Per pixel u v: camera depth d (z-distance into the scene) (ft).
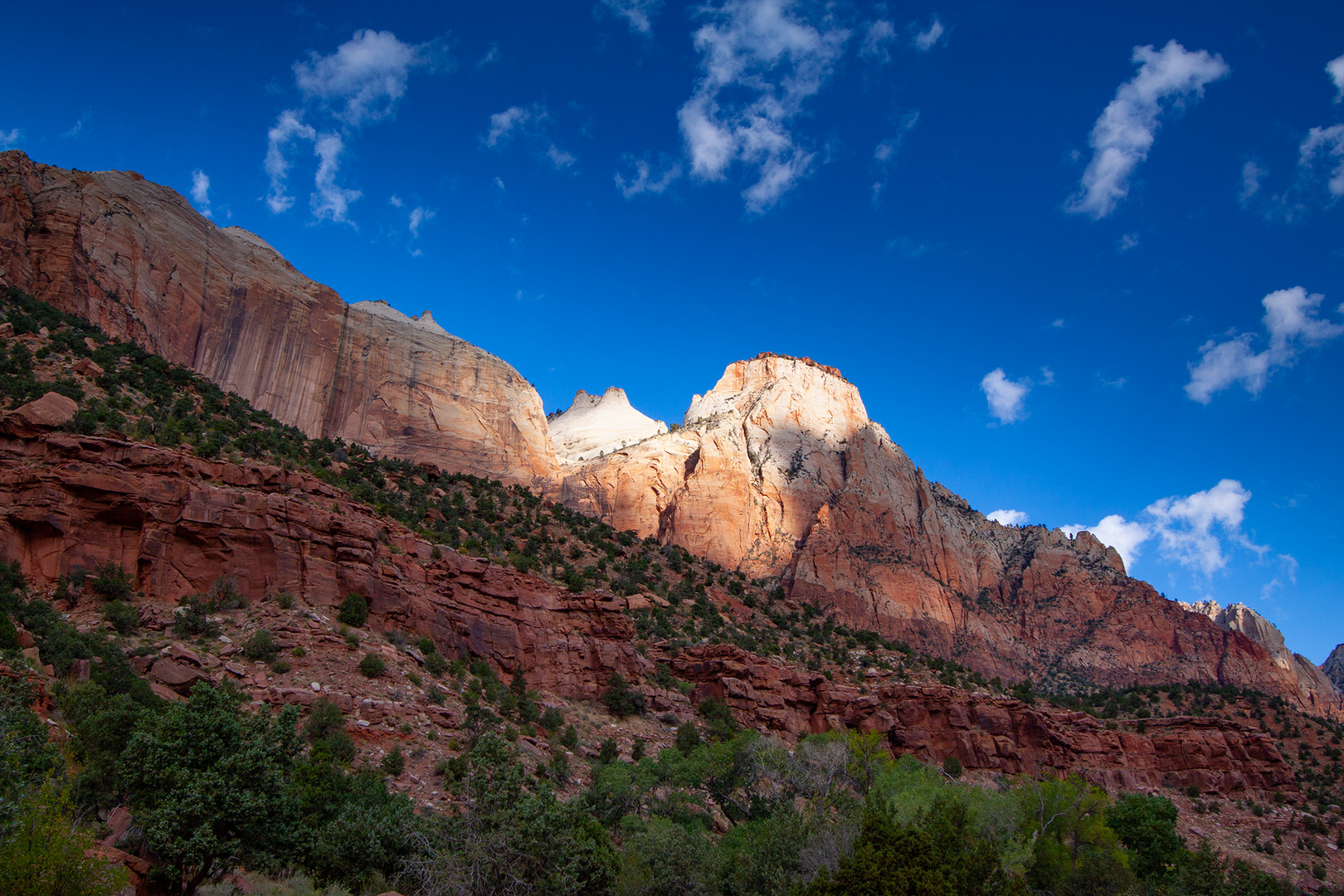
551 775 163.32
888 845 108.06
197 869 88.48
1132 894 161.79
